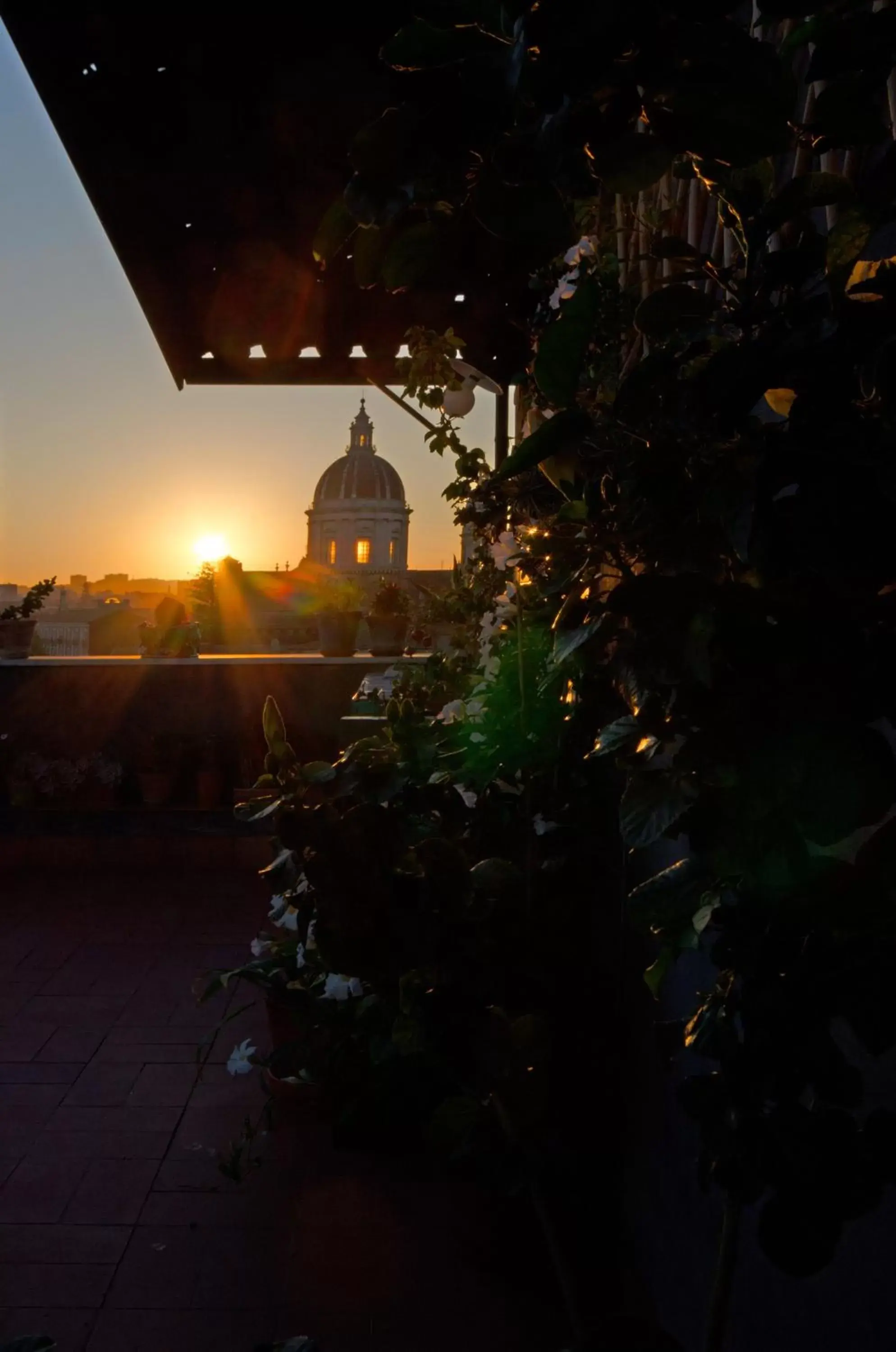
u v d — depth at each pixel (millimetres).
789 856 718
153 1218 2521
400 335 4594
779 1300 1301
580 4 571
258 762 6059
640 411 802
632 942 2121
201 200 3438
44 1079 3264
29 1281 2291
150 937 4664
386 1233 2441
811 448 655
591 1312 2156
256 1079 3256
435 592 3615
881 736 665
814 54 688
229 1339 2107
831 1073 770
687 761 740
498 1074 1501
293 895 2166
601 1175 2258
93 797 6023
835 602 693
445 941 1594
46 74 2541
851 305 673
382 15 2551
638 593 738
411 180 710
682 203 1925
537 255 834
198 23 2533
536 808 2225
